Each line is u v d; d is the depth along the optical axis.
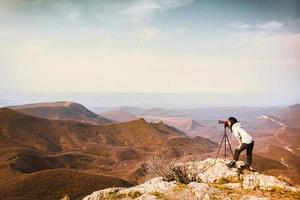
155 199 11.83
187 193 11.94
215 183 13.81
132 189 13.20
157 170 14.72
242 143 14.23
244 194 12.27
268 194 12.30
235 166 14.52
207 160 15.42
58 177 163.75
